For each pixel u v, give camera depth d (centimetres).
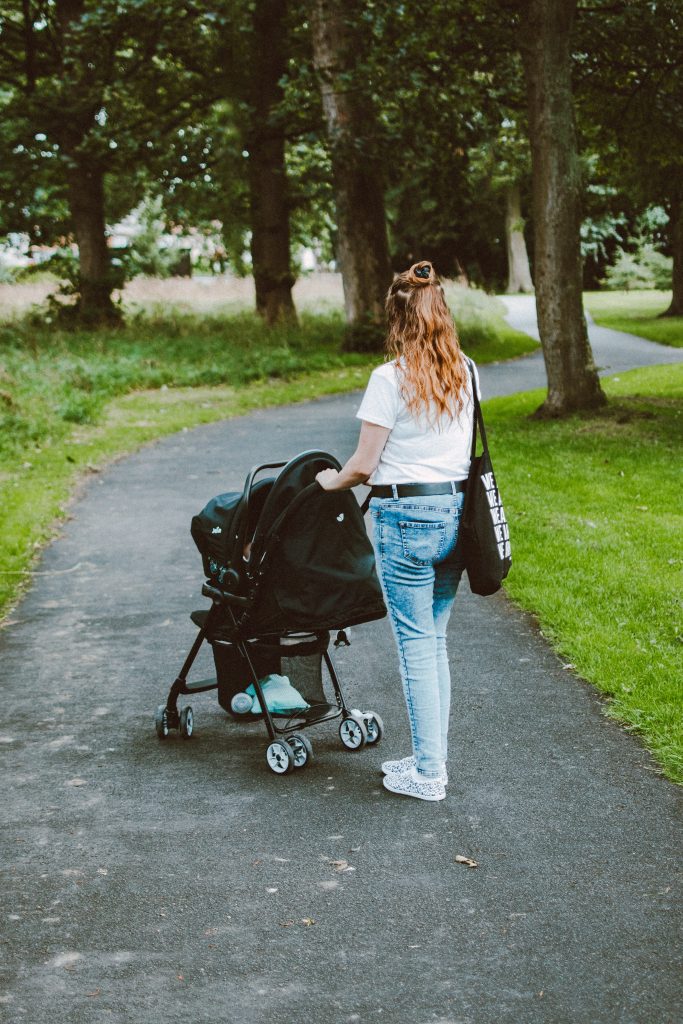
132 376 1905
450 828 373
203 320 2808
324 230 3594
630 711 462
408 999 276
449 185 2255
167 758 448
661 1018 265
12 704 516
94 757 450
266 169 2656
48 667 569
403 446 376
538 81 1322
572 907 318
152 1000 279
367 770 428
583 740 443
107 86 2366
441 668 400
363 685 526
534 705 486
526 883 333
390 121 2044
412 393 369
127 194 2842
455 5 1514
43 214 2923
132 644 605
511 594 662
